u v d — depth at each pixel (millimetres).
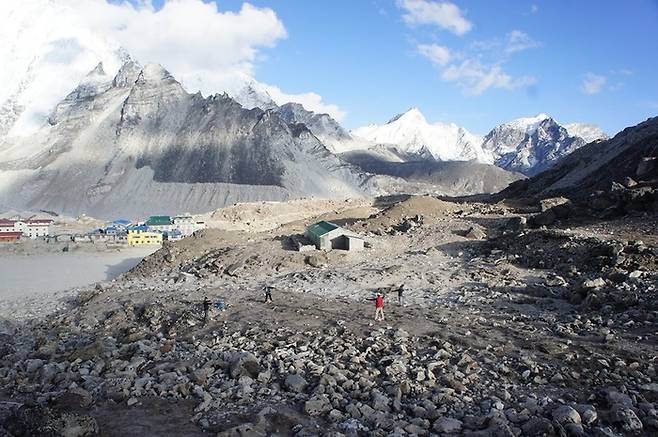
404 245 62812
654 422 15766
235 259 61688
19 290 68125
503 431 15234
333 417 17516
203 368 23000
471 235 62281
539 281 39594
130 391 21016
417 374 21016
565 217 61719
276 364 23688
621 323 26500
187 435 16781
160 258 71062
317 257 57719
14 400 21328
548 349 23453
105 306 44344
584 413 16391
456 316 31578
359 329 29219
